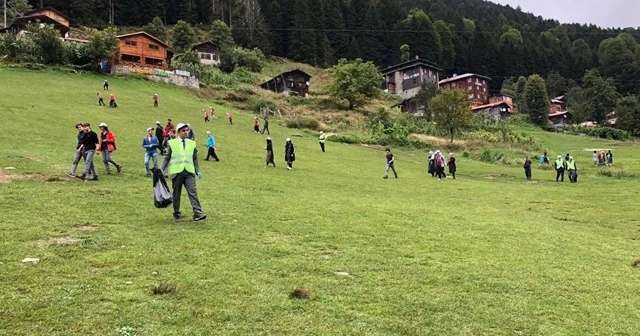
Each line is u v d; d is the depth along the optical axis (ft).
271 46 526.57
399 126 247.91
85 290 25.00
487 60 597.93
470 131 271.49
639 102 469.98
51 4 467.11
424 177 116.88
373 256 35.65
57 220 40.55
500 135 259.60
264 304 24.72
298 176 90.63
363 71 338.13
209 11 564.30
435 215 56.59
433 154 122.11
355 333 22.08
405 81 438.81
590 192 99.81
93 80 232.12
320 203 59.31
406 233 44.47
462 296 28.07
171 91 250.16
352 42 555.28
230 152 118.01
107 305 23.30
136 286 26.13
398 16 597.11
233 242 36.99
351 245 38.75
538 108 419.54
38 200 48.01
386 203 64.95
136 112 165.27
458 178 121.90
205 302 24.53
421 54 563.89
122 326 21.26
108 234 36.99
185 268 29.73
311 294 26.32
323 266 32.09
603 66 614.75
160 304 23.89
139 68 264.11
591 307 27.73
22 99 150.30
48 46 244.63
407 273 31.94
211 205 52.60
